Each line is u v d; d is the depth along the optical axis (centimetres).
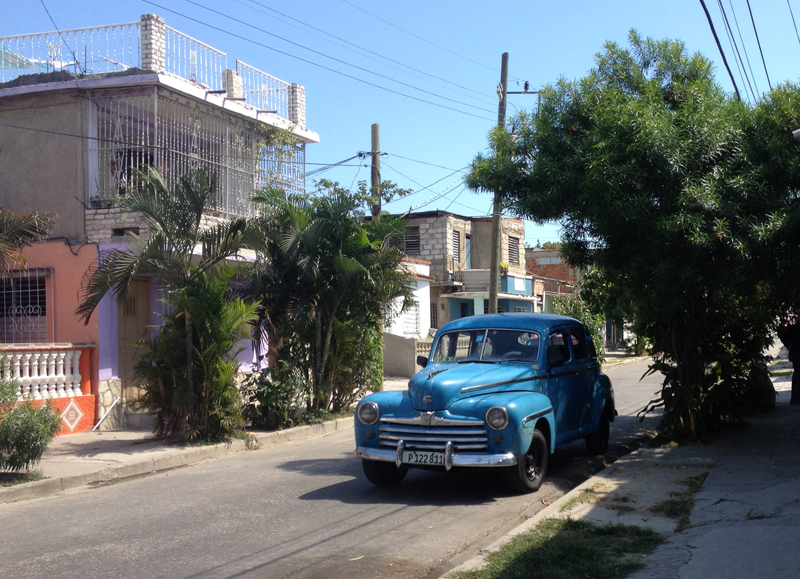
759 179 916
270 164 1834
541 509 750
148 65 1516
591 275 1606
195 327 1210
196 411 1200
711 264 944
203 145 1770
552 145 1045
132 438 1258
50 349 1276
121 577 557
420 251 3212
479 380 826
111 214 1488
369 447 831
